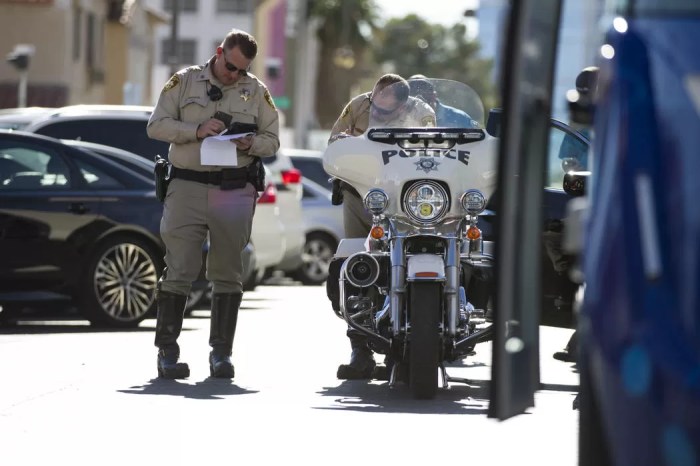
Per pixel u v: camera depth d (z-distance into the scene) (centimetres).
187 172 2703
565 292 2839
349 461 1861
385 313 2430
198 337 3459
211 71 2692
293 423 2166
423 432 2092
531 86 1137
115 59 15288
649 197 1009
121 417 2200
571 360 2981
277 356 3095
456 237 2419
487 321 2459
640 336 1001
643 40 1041
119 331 3600
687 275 995
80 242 3656
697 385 972
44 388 2489
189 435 2050
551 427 2142
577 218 1160
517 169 1123
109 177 3734
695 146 1007
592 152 1109
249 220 2727
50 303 3641
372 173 2458
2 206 3591
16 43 12988
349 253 2534
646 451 1004
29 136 3681
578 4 1157
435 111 2591
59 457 1869
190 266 2709
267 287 5897
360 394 2486
